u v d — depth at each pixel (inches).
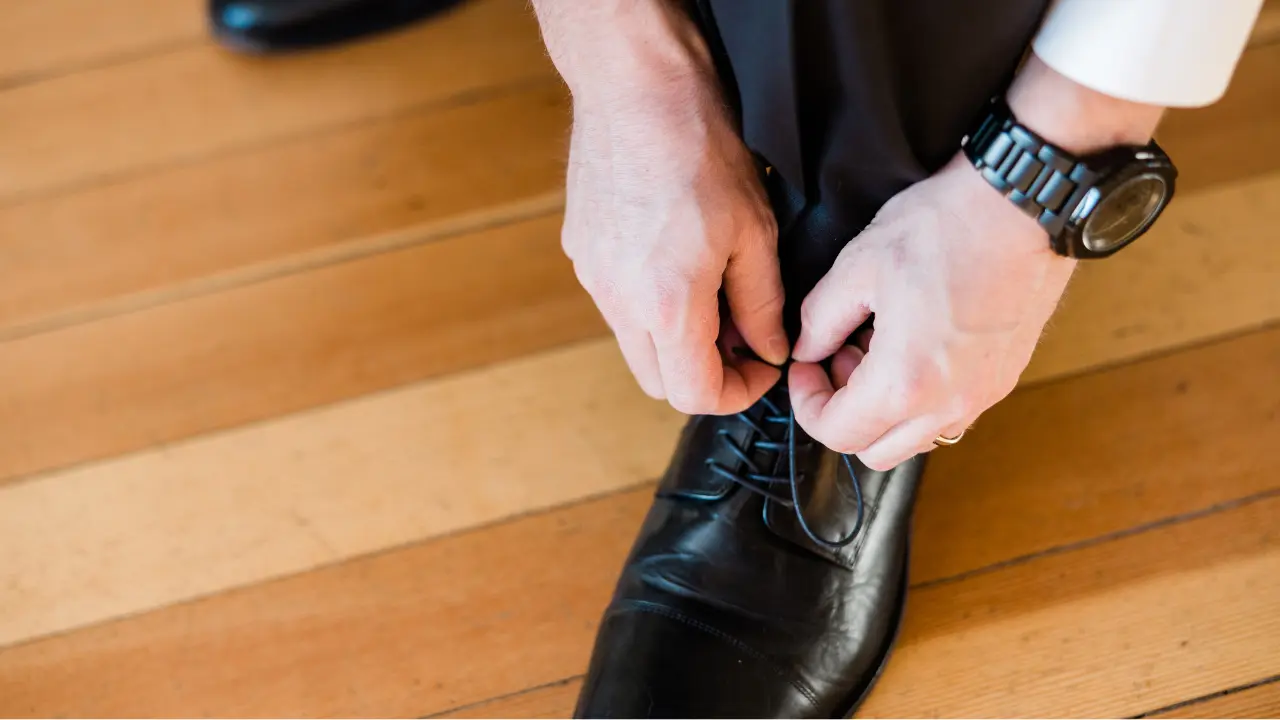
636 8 31.0
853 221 31.4
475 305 40.4
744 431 34.6
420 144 44.5
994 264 29.6
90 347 40.5
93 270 41.8
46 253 42.4
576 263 32.6
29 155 45.8
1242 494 36.3
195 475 38.6
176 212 43.3
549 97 45.4
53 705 36.1
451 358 39.7
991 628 35.3
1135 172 28.7
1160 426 37.2
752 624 34.0
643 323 31.6
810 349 32.1
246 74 48.1
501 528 37.4
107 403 39.7
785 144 30.4
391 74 47.2
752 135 30.6
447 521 37.6
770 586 34.1
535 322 40.0
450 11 49.1
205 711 35.9
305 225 42.3
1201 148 40.7
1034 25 29.0
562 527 37.3
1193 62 28.2
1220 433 37.0
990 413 37.7
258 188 43.7
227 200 43.4
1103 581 35.6
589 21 31.3
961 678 34.8
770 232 31.7
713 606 34.2
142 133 46.1
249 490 38.3
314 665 36.2
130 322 40.8
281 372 39.8
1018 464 37.0
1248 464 36.6
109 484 38.6
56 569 37.6
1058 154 29.0
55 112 47.3
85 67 49.0
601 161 31.8
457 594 36.7
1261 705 34.2
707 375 31.8
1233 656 34.6
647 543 35.2
